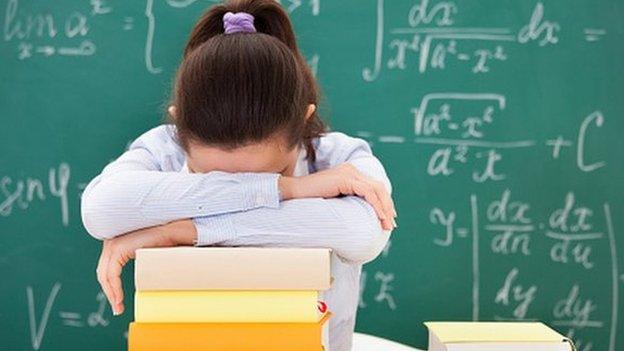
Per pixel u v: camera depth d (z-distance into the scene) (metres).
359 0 2.82
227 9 1.54
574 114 2.82
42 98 2.82
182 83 1.33
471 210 2.82
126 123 2.83
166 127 1.68
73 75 2.82
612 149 2.82
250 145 1.31
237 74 1.30
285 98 1.32
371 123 2.82
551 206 2.82
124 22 2.82
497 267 2.82
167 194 1.34
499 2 2.81
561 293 2.82
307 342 1.16
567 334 2.82
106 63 2.82
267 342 1.16
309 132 1.56
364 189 1.38
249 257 1.16
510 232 2.82
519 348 1.41
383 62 2.82
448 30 2.81
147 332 1.17
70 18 2.82
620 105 2.82
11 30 2.82
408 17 2.82
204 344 1.17
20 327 2.83
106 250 1.38
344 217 1.34
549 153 2.82
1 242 2.83
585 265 2.82
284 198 1.38
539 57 2.81
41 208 2.83
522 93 2.81
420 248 2.82
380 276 2.82
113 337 2.82
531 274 2.82
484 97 2.81
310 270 1.16
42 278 2.83
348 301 1.60
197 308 1.17
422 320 2.82
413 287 2.82
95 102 2.83
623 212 2.82
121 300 1.38
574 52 2.81
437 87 2.82
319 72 2.82
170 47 2.82
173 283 1.16
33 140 2.83
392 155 2.82
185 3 2.82
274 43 1.36
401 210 2.82
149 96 2.82
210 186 1.33
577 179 2.82
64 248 2.83
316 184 1.40
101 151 2.83
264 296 1.17
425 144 2.82
